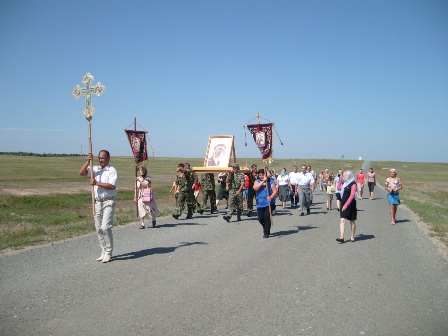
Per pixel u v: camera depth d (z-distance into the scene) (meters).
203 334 4.88
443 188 51.59
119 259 8.66
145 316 5.45
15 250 9.62
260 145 15.27
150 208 13.15
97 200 8.48
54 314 5.50
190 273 7.55
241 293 6.42
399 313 5.59
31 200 25.31
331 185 19.72
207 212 18.38
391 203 14.20
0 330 4.97
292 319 5.37
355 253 9.40
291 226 13.86
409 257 8.98
